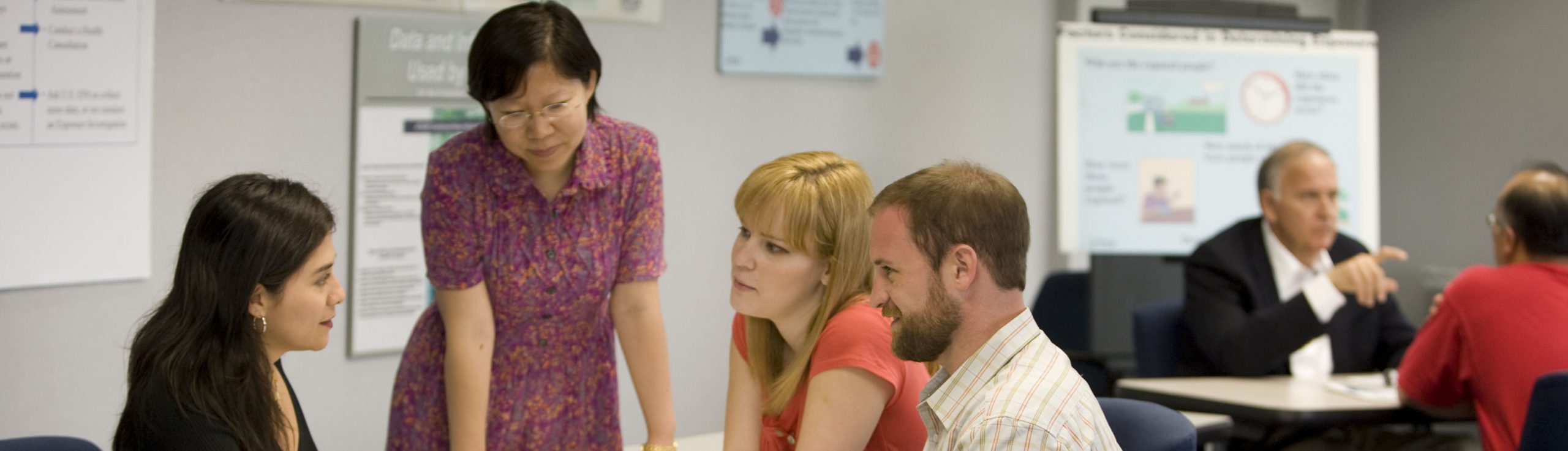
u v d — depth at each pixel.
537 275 1.87
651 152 1.93
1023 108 4.28
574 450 1.99
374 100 3.04
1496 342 2.57
